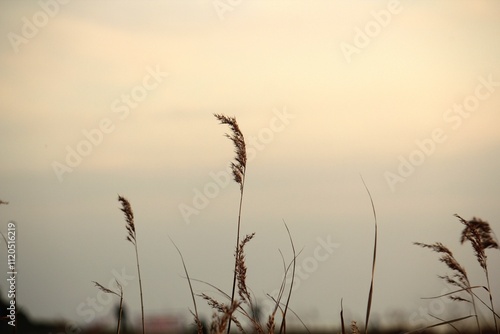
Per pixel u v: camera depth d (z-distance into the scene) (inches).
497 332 265.7
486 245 265.1
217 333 222.1
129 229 287.6
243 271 262.7
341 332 259.8
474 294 267.9
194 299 261.6
